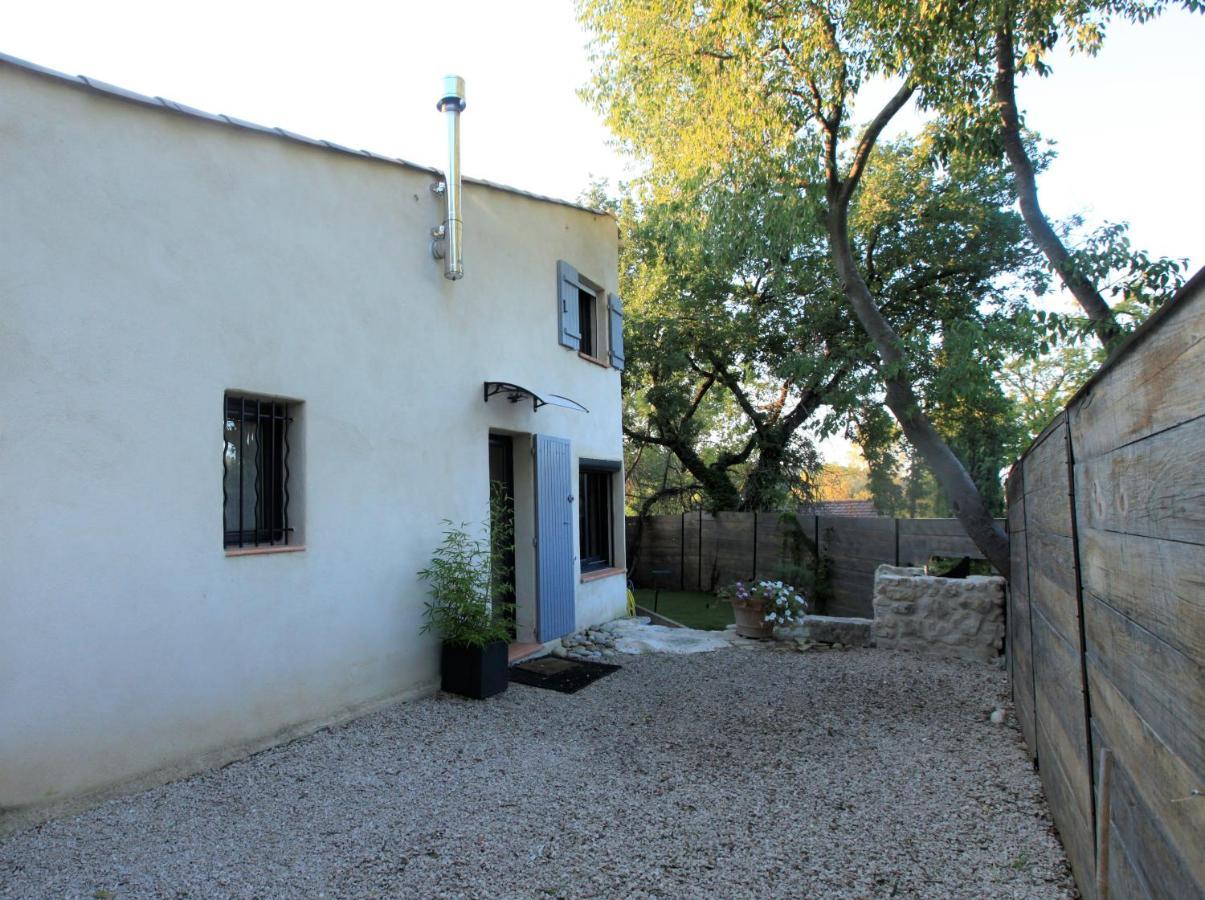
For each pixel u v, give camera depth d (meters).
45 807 3.18
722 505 14.72
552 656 6.79
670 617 10.84
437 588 5.39
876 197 11.95
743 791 3.62
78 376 3.40
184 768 3.74
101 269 3.51
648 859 2.89
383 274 5.23
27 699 3.15
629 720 4.86
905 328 12.23
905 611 7.04
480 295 6.29
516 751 4.23
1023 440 12.18
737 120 7.28
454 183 5.71
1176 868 1.55
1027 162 6.30
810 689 5.64
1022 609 4.46
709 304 13.52
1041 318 6.03
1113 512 2.03
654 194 10.14
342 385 4.84
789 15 6.37
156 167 3.79
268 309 4.36
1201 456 1.34
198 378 3.93
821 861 2.87
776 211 7.32
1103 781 2.15
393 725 4.66
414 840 3.05
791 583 10.94
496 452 6.86
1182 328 1.43
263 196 4.37
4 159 3.19
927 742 4.40
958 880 2.71
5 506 3.12
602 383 8.70
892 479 14.95
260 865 2.82
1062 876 2.73
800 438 14.41
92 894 2.60
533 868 2.82
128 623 3.54
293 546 4.45
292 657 4.38
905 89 6.33
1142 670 1.78
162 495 3.72
